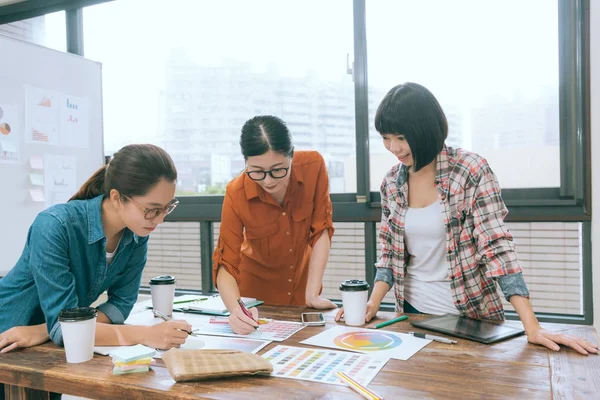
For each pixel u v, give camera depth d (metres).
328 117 3.06
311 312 1.66
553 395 0.92
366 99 2.91
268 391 0.98
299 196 1.93
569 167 2.52
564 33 2.48
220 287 1.72
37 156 2.86
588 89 2.44
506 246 1.39
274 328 1.45
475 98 2.71
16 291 1.40
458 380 1.01
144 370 1.11
